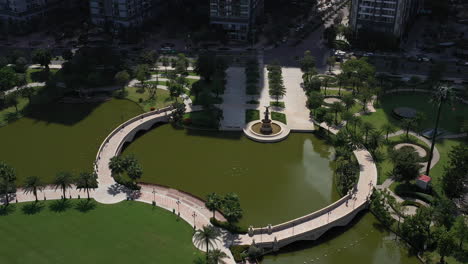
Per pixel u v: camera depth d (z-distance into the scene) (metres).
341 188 199.88
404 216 177.12
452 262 160.38
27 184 184.62
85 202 185.88
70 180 187.38
